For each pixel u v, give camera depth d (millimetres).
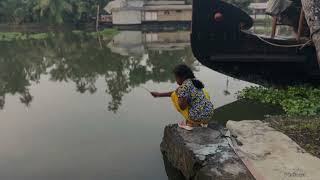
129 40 14141
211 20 4543
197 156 2498
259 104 4336
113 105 4625
